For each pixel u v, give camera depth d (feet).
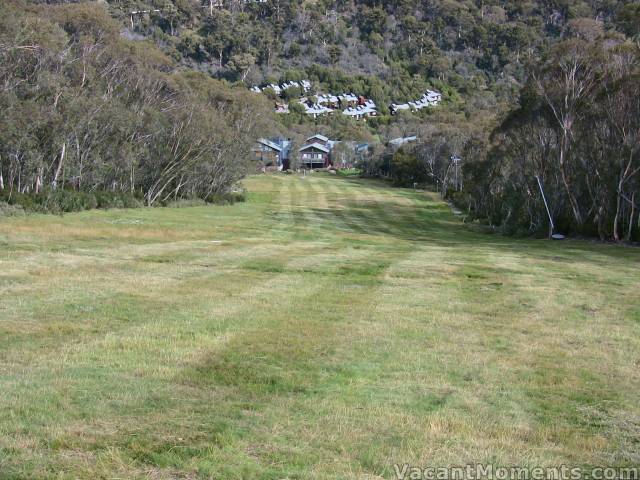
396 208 226.17
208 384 24.85
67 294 42.68
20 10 143.23
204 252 75.61
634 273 73.61
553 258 90.38
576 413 23.31
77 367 26.25
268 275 58.90
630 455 19.51
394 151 357.82
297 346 31.37
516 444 20.08
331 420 21.38
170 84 196.13
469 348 32.86
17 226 97.71
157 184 191.72
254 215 180.96
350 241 115.55
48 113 136.05
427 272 66.33
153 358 28.12
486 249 105.29
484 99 470.39
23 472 16.80
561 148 134.92
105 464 17.43
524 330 38.32
